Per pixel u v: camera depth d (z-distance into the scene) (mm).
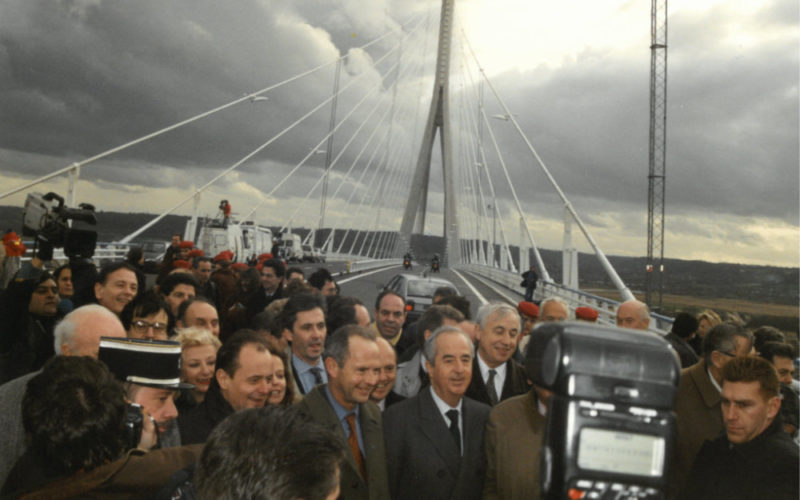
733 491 2668
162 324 4535
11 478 2098
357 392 3229
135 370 2461
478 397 4664
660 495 870
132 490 1954
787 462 2592
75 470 1997
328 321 5957
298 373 4926
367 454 3271
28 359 4828
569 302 21844
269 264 9250
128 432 2137
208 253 36312
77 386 2037
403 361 5449
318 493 1332
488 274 52594
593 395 874
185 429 3357
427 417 3475
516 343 4633
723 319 6629
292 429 1382
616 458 866
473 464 3482
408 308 12547
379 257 115000
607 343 904
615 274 22469
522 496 3076
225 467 1337
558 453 878
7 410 2826
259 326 5188
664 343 924
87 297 6191
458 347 3475
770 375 2666
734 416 2684
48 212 5398
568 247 28516
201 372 3455
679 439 3734
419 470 3393
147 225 33531
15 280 4824
